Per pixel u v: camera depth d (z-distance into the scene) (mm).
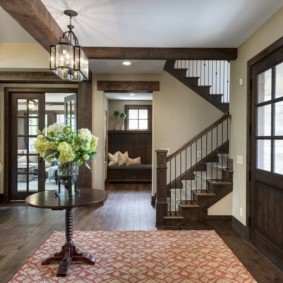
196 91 5762
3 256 3143
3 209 5195
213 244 3494
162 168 4305
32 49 4332
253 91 3559
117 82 5688
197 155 5730
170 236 3777
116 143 8969
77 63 2701
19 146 5930
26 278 2643
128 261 3008
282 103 2885
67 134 2766
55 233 3859
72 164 2799
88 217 4695
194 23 3191
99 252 3234
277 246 2932
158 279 2637
